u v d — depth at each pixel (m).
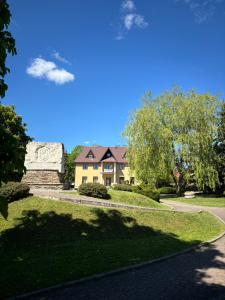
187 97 39.62
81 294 7.12
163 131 37.88
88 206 17.22
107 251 10.98
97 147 71.94
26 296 6.91
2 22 5.88
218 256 11.06
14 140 6.28
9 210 15.83
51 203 16.98
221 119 42.59
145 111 39.28
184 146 37.78
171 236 14.55
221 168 42.84
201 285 7.84
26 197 18.08
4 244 12.29
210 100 38.75
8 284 7.54
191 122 38.38
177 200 36.72
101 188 21.61
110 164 68.19
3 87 6.29
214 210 26.78
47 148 30.61
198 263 10.03
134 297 6.96
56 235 13.34
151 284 7.86
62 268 8.81
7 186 17.75
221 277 8.52
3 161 6.06
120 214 16.64
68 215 15.41
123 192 24.48
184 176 40.00
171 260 10.41
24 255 10.52
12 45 6.30
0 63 6.01
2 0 5.96
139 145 38.84
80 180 68.75
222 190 44.78
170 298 6.92
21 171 6.20
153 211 18.48
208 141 38.00
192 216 19.66
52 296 7.00
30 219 14.70
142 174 38.31
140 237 14.37
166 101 40.34
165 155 37.97
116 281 8.08
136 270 9.13
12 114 24.91
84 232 14.00
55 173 29.45
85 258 9.96
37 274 8.27
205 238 14.34
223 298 6.95
